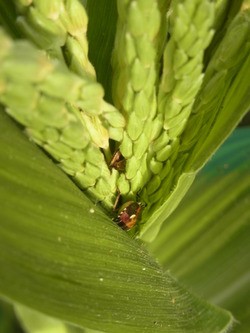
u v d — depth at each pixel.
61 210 0.12
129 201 0.15
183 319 0.15
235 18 0.13
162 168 0.14
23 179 0.11
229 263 0.22
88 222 0.13
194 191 0.23
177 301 0.16
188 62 0.12
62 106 0.10
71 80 0.10
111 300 0.13
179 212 0.22
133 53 0.12
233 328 0.20
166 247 0.22
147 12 0.12
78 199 0.13
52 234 0.12
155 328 0.14
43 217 0.12
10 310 0.21
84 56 0.13
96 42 0.16
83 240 0.13
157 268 0.16
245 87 0.14
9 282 0.10
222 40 0.13
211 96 0.14
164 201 0.15
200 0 0.12
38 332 0.16
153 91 0.13
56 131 0.11
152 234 0.16
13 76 0.09
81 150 0.12
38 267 0.11
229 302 0.21
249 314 0.21
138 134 0.13
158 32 0.13
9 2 0.14
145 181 0.15
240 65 0.14
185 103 0.13
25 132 0.12
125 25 0.12
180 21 0.12
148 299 0.14
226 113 0.14
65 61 0.13
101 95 0.11
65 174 0.13
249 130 0.24
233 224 0.22
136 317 0.13
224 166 0.23
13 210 0.11
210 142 0.14
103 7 0.16
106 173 0.13
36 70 0.09
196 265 0.22
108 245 0.13
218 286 0.21
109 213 0.15
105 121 0.13
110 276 0.13
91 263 0.12
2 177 0.11
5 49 0.09
